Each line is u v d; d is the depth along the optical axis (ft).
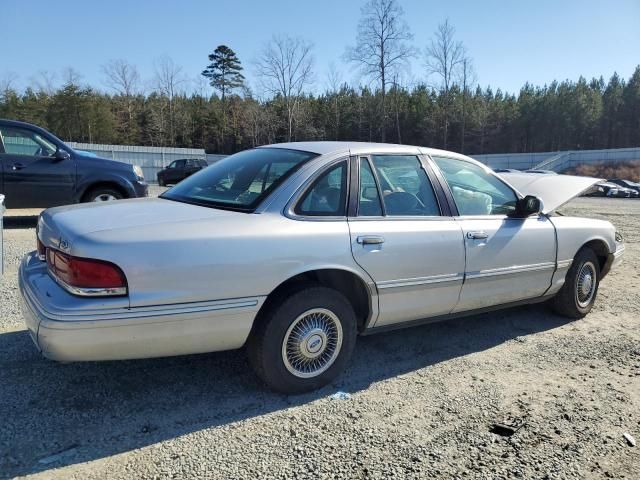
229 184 11.45
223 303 9.34
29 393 10.28
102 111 187.62
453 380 11.74
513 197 14.35
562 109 246.27
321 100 245.24
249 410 10.05
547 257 14.58
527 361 13.00
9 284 17.47
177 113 210.59
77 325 8.34
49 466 8.08
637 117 248.73
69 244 8.64
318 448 8.86
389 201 11.65
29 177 27.63
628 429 9.85
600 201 88.33
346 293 11.64
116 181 29.55
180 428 9.32
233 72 235.40
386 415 10.05
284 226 10.04
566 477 8.33
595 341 14.55
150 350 9.05
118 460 8.32
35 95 189.98
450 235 12.18
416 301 11.90
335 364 11.08
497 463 8.62
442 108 218.59
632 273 23.54
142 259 8.67
